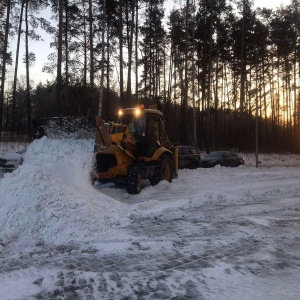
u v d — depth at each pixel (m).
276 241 7.29
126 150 13.09
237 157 26.50
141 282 5.23
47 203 8.45
